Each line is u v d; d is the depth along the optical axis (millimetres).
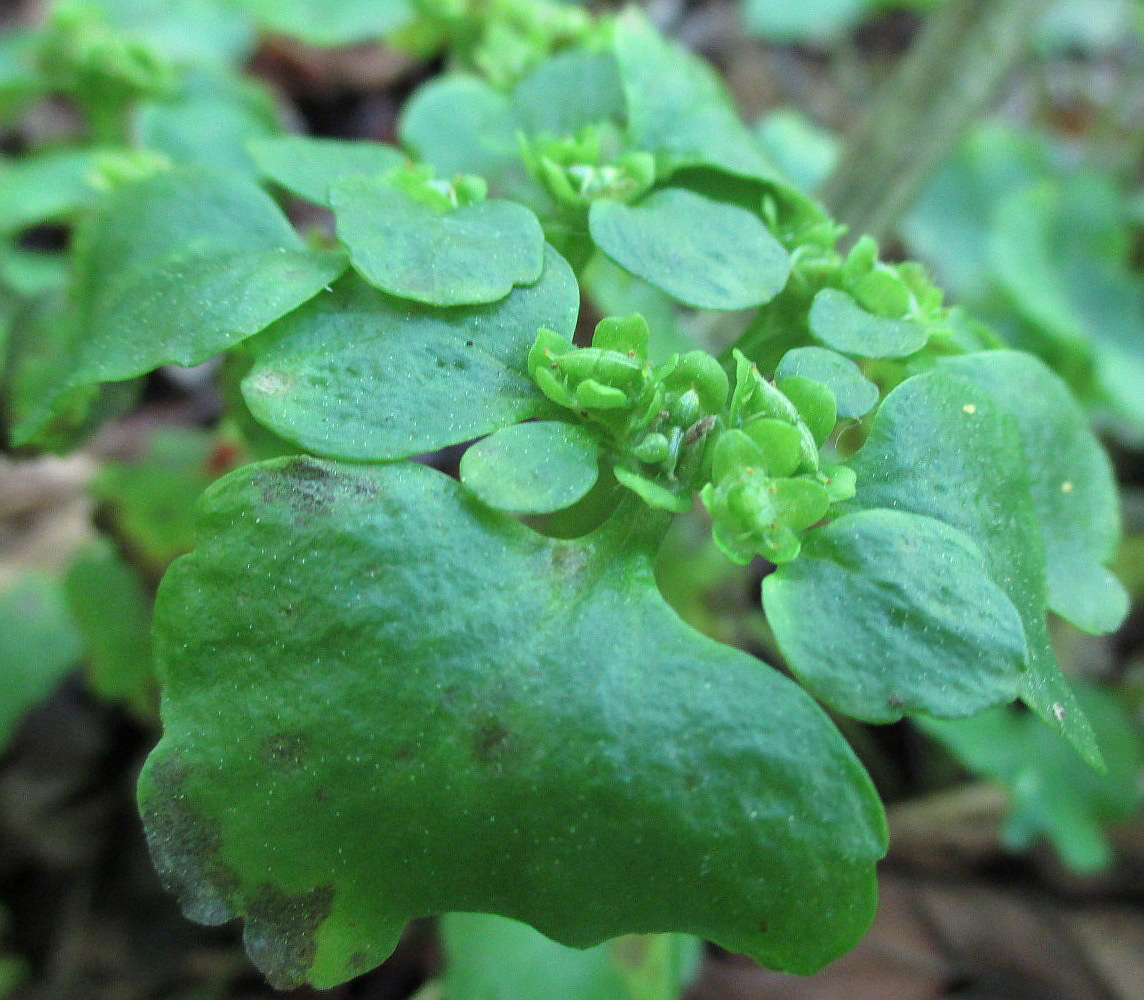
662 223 50
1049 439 52
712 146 57
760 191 57
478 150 68
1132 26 180
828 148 125
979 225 145
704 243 50
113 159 70
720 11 175
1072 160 161
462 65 90
